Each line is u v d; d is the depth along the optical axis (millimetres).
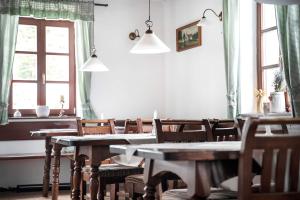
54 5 6598
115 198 4531
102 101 7043
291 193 2080
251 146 1995
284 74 4484
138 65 7297
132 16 7281
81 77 6797
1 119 6293
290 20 4375
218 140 3531
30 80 6750
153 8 7418
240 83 5609
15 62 6680
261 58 5543
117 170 3938
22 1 6414
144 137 3822
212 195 2584
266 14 5523
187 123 3256
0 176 6426
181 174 2186
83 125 4898
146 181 2488
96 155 3637
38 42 6801
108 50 7117
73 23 6980
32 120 6582
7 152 6473
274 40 5367
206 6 6406
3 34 6301
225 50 5723
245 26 5676
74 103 6977
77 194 3947
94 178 3654
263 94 5250
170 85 7316
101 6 7086
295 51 4359
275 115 4668
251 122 1975
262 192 2053
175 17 7195
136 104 7254
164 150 2180
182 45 6965
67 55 6957
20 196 5918
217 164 2123
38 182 6613
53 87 6883
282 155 2070
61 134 5551
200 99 6562
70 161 6258
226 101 6004
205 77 6441
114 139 3658
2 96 6293
